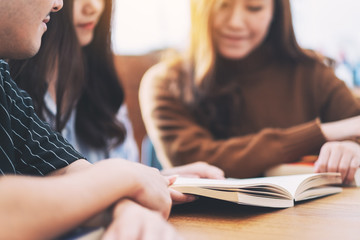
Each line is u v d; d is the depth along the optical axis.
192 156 1.28
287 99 1.46
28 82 0.92
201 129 1.36
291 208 0.62
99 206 0.36
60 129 1.00
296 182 0.67
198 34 1.43
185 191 0.60
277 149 1.17
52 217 0.30
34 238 0.29
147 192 0.44
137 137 2.36
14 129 0.66
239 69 1.48
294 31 1.46
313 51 1.51
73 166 0.62
